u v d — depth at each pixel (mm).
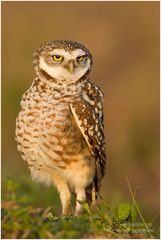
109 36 24266
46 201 12930
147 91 21766
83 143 10430
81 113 10281
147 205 14477
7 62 22109
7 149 18703
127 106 21375
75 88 10406
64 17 24719
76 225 8406
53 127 10227
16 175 14867
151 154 19422
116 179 18453
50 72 10406
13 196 7996
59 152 10305
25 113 10320
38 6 24766
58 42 10562
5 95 19906
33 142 10336
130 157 19266
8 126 19234
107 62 23547
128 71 22969
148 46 24094
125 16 24906
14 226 7875
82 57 10469
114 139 20047
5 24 23703
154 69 22891
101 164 10688
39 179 10750
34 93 10367
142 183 18078
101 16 24875
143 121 20891
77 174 10453
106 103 21641
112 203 12109
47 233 7945
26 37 23688
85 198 10492
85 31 24375
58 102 10273
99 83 22719
